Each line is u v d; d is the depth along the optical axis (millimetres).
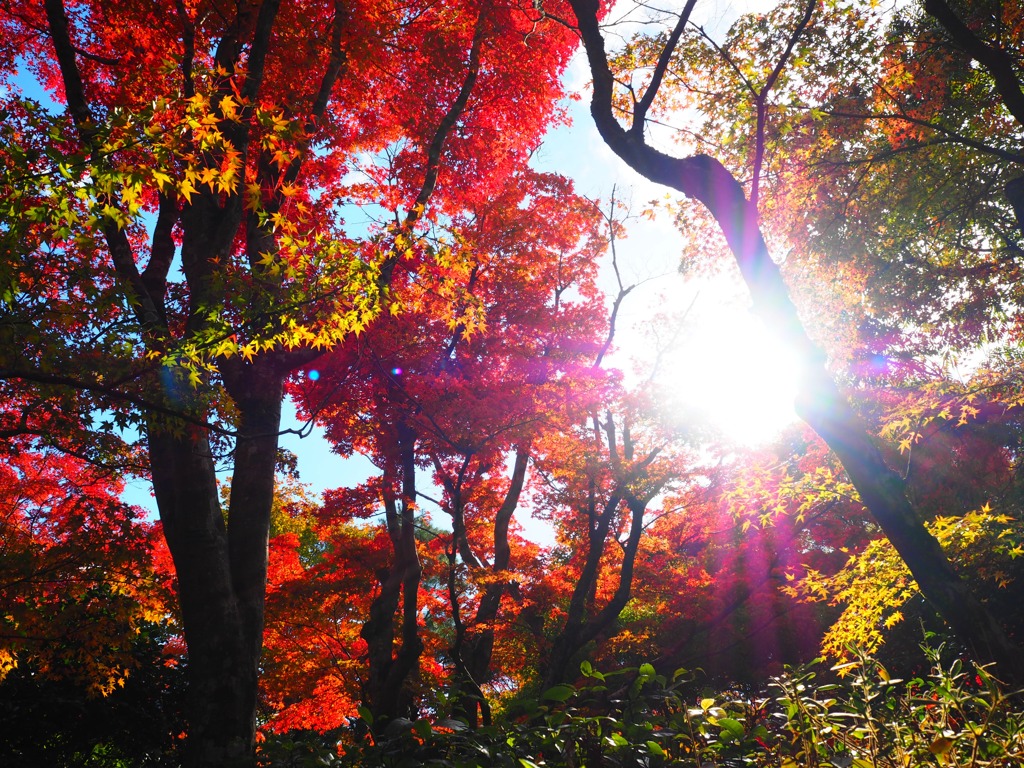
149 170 5465
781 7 10883
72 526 10594
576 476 13977
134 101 9648
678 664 15289
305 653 16516
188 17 10883
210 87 6215
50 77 12883
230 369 9000
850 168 13688
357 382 12859
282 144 6562
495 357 14844
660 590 15945
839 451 5434
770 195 13539
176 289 10250
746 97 11133
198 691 7531
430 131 14891
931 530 7625
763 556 14914
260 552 8344
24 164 5098
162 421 7227
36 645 11000
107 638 11000
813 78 11727
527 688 19625
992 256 16188
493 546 17406
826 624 16016
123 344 6660
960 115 13625
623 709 4488
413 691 13820
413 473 13336
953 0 12398
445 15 13969
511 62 14641
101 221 5430
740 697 4754
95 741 13305
